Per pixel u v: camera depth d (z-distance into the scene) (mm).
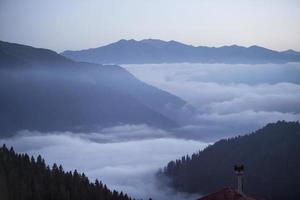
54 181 63656
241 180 36656
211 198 33438
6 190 55250
